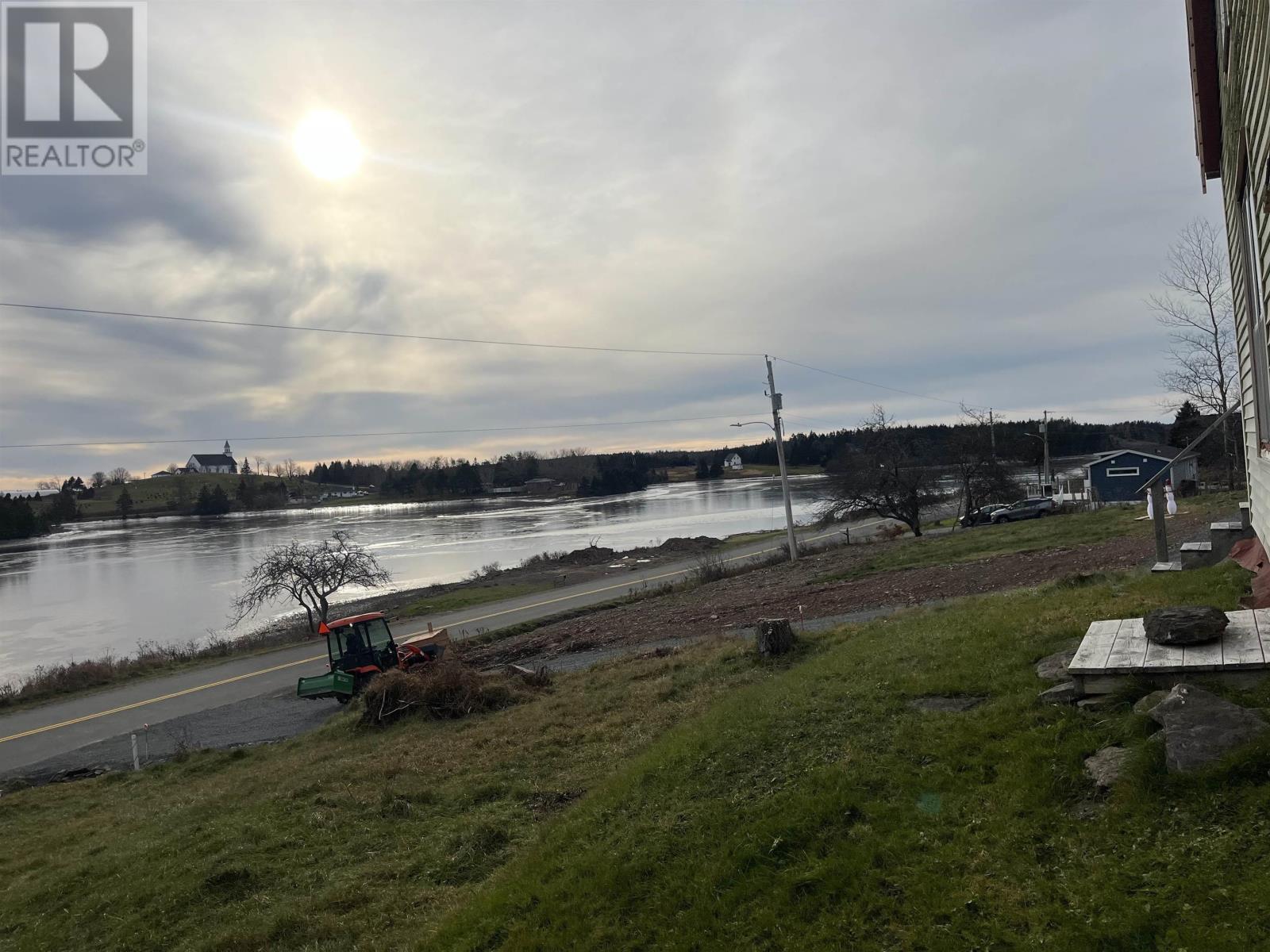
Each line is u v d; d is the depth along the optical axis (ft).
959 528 155.53
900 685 24.30
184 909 25.02
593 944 16.39
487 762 35.81
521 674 57.52
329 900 23.47
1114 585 32.14
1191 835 13.05
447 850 25.89
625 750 32.68
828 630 47.67
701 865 17.71
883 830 16.44
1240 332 33.22
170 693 85.87
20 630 134.10
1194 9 34.91
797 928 14.60
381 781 35.91
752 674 39.58
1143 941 11.41
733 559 147.33
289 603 153.89
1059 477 219.41
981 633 27.91
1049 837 14.51
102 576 194.18
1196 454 164.04
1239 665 16.39
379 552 223.30
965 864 14.58
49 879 31.99
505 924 18.51
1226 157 31.86
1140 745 15.49
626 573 148.56
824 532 193.67
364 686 66.08
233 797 39.11
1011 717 19.10
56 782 58.49
